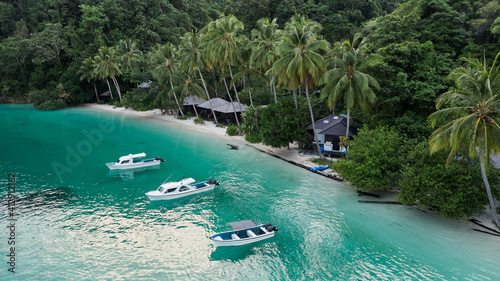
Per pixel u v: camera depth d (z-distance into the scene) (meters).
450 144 18.91
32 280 16.33
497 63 40.12
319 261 18.31
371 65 30.55
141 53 82.94
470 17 47.62
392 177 24.55
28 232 20.98
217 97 67.25
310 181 30.50
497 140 17.38
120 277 16.73
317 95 59.47
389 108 31.56
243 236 20.84
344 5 87.06
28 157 38.09
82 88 87.25
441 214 21.50
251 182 30.53
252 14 89.12
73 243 19.81
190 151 41.34
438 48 42.19
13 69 85.06
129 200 26.61
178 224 22.61
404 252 18.83
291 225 22.41
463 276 16.59
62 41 81.75
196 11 115.06
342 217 23.27
